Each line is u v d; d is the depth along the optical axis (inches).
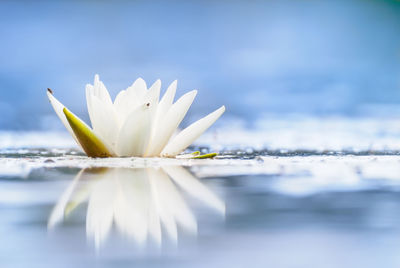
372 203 22.8
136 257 17.8
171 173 26.1
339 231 21.0
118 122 28.2
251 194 23.6
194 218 21.8
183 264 17.1
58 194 23.5
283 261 17.4
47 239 19.9
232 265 17.0
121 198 23.2
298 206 22.6
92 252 18.3
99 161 28.1
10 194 23.5
